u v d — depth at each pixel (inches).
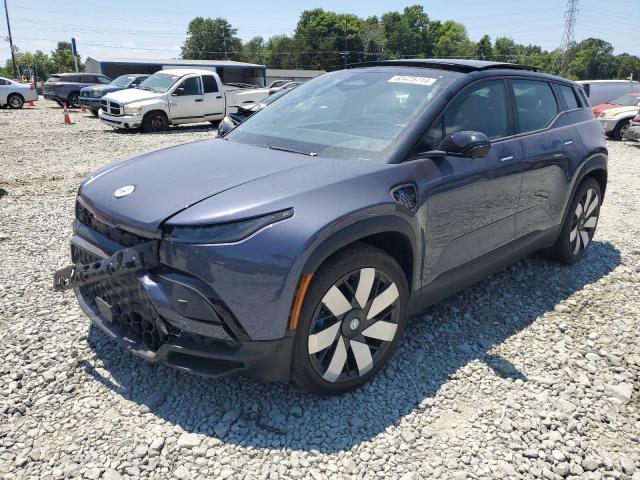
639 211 267.7
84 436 97.1
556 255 181.2
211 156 120.7
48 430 98.3
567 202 169.6
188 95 594.6
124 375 114.9
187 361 97.4
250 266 90.8
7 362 117.6
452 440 100.2
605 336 141.1
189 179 107.0
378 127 123.4
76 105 942.4
